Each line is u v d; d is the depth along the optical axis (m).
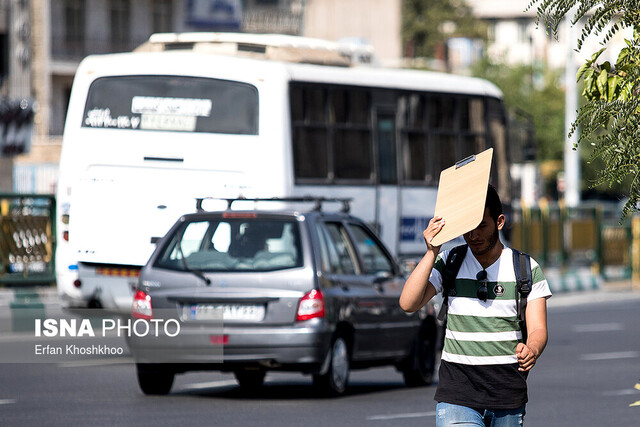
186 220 31.89
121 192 44.59
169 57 44.78
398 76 51.41
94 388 33.91
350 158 48.22
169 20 130.38
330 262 31.89
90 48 125.19
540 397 33.69
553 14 15.07
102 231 44.44
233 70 44.47
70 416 28.25
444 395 14.53
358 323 32.38
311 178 45.91
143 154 44.53
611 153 14.73
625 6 14.78
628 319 62.06
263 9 140.38
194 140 44.34
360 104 49.09
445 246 48.72
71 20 124.06
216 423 27.42
